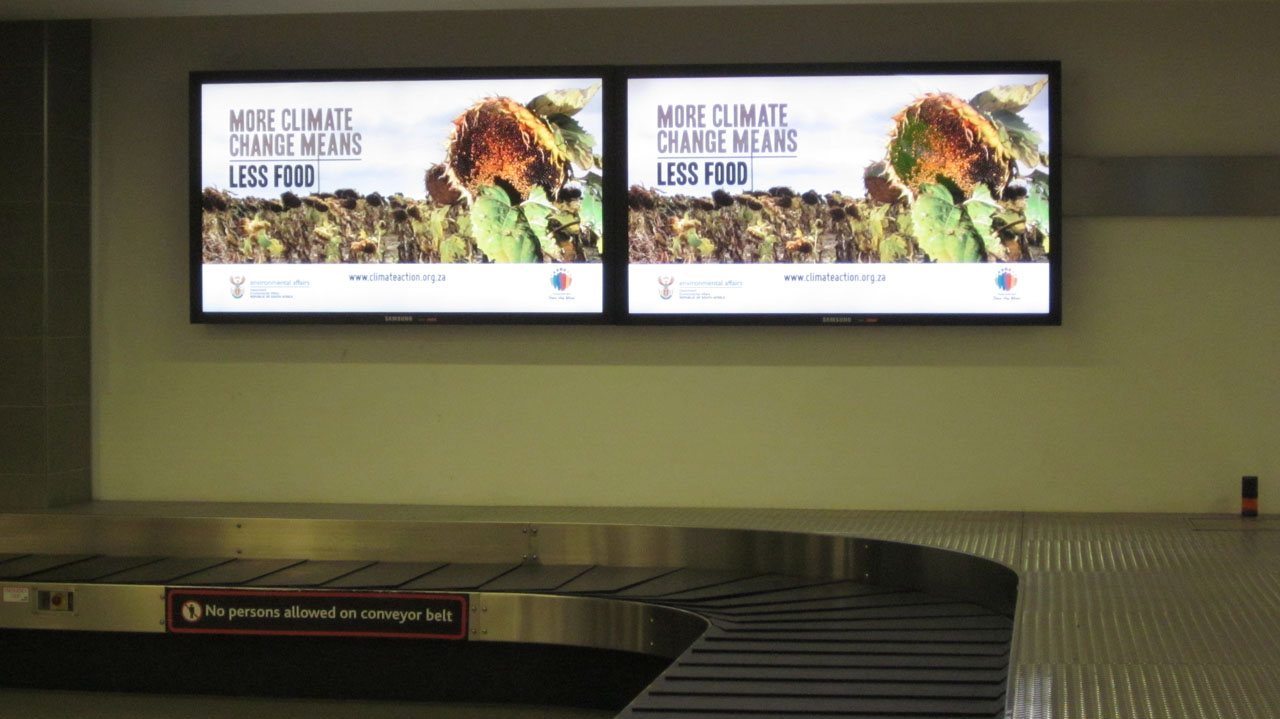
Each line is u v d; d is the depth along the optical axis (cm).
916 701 364
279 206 679
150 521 660
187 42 700
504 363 686
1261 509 639
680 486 677
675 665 412
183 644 622
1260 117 636
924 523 612
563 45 679
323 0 612
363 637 570
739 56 668
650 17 673
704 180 654
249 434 703
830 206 647
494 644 602
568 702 597
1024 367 654
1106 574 467
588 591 562
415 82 670
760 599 539
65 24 692
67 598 588
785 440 669
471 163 667
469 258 670
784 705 360
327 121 674
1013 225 635
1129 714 275
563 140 661
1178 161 637
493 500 689
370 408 696
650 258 659
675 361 675
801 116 648
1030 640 349
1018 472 655
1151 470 647
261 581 593
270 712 587
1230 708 278
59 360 694
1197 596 418
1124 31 644
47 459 686
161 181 704
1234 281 639
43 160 682
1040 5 650
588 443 682
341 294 677
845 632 469
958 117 638
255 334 700
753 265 654
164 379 706
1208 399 642
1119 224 646
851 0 605
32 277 685
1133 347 646
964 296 641
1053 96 630
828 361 665
